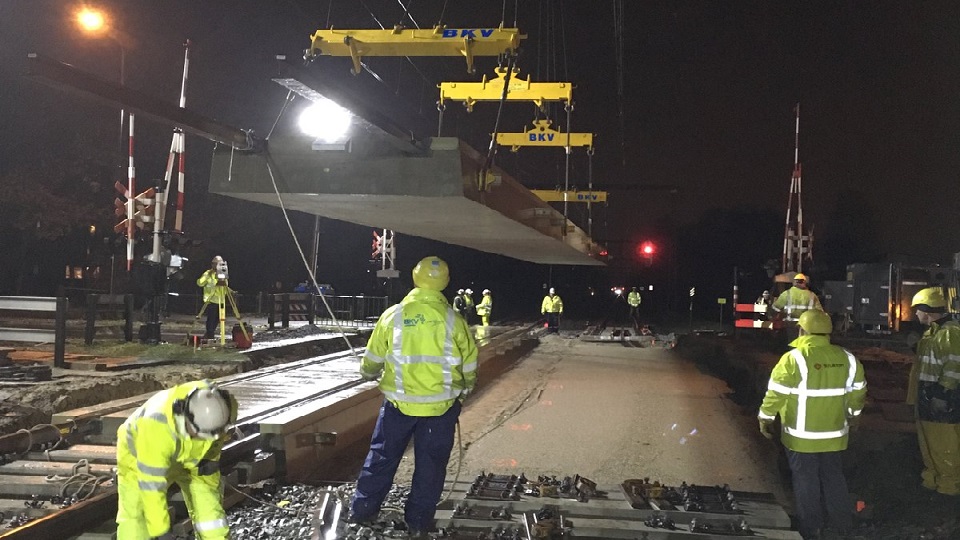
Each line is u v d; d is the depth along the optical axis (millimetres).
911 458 9125
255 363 16156
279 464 8328
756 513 7090
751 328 24812
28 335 14078
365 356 6406
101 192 30141
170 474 4672
